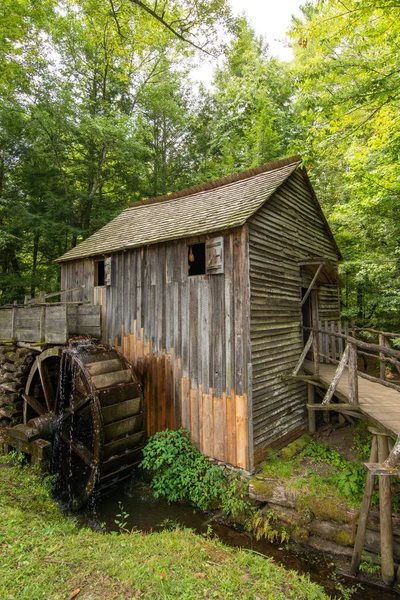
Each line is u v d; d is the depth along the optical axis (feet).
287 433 21.03
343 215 32.27
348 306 42.19
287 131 48.26
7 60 31.68
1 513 12.85
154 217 27.66
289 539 14.92
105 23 22.74
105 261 26.22
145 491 19.72
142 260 23.50
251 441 17.20
